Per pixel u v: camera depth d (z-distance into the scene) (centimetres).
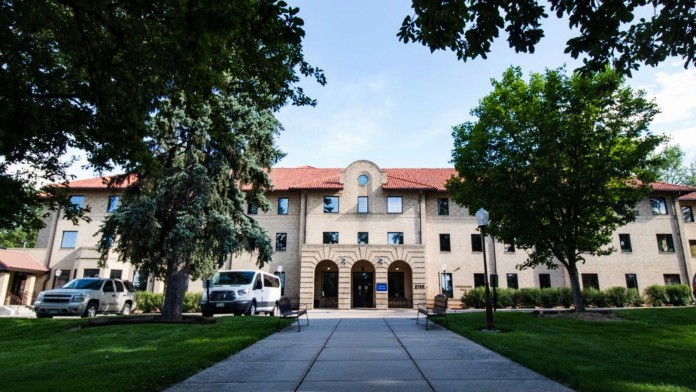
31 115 740
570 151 1677
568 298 3139
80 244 3322
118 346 1007
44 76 781
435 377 651
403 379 639
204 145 1697
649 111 1647
